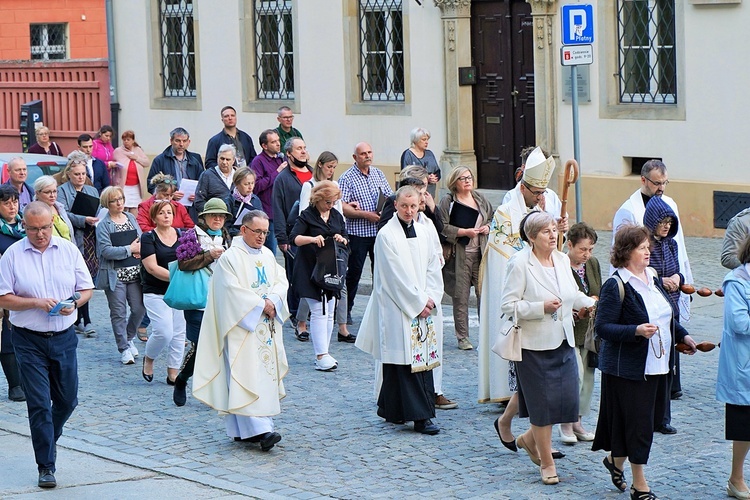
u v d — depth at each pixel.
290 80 30.80
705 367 15.83
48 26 42.59
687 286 12.87
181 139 22.75
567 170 12.98
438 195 27.78
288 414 14.34
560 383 11.50
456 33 26.98
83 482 11.89
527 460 12.33
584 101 25.11
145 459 12.65
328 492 11.41
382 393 13.62
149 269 15.52
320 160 17.88
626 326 10.64
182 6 33.00
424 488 11.48
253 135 31.53
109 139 27.33
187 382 16.05
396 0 28.33
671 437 12.86
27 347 11.76
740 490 10.95
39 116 36.06
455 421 13.85
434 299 13.45
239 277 12.92
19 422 14.30
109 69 34.66
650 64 24.42
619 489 11.23
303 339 18.42
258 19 31.22
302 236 16.36
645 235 10.78
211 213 15.34
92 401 15.22
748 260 10.87
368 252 19.00
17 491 11.59
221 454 12.83
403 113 28.33
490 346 13.91
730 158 23.30
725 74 23.16
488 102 27.33
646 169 14.25
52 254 11.86
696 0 23.27
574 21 19.19
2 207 14.20
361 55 29.22
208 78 32.34
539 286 11.51
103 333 19.45
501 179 27.39
